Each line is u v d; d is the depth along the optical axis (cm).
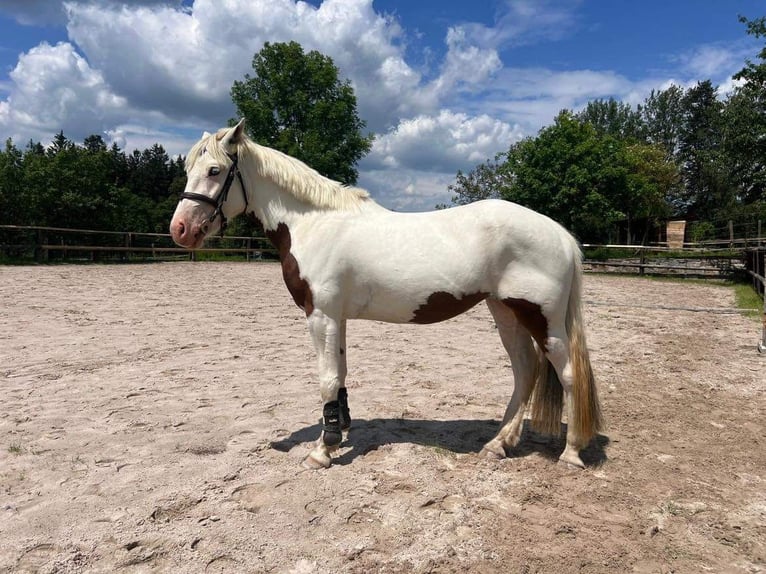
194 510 257
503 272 293
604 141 2655
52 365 532
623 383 512
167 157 7988
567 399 308
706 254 2122
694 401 455
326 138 2656
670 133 5441
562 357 301
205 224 312
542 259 288
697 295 1334
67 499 265
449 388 487
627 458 331
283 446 340
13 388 454
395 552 225
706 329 820
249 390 464
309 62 2672
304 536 236
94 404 418
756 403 451
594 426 310
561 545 233
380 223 306
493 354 642
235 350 623
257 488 281
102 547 225
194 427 372
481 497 276
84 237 2414
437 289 293
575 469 310
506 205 298
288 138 2603
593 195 2431
